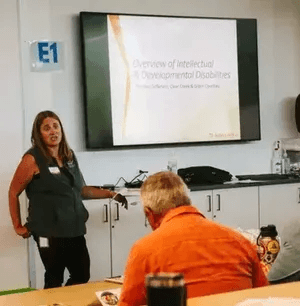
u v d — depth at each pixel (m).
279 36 5.53
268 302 1.22
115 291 2.33
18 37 4.46
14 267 4.41
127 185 4.80
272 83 5.52
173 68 5.02
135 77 4.88
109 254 4.46
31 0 4.52
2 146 4.43
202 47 5.12
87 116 4.71
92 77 4.71
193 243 1.93
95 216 4.39
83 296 2.43
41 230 3.60
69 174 3.64
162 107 5.00
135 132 4.91
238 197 4.93
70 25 4.69
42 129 3.56
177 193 2.05
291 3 5.57
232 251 1.96
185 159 5.16
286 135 5.61
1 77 4.41
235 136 5.29
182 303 0.84
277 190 5.11
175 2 5.06
